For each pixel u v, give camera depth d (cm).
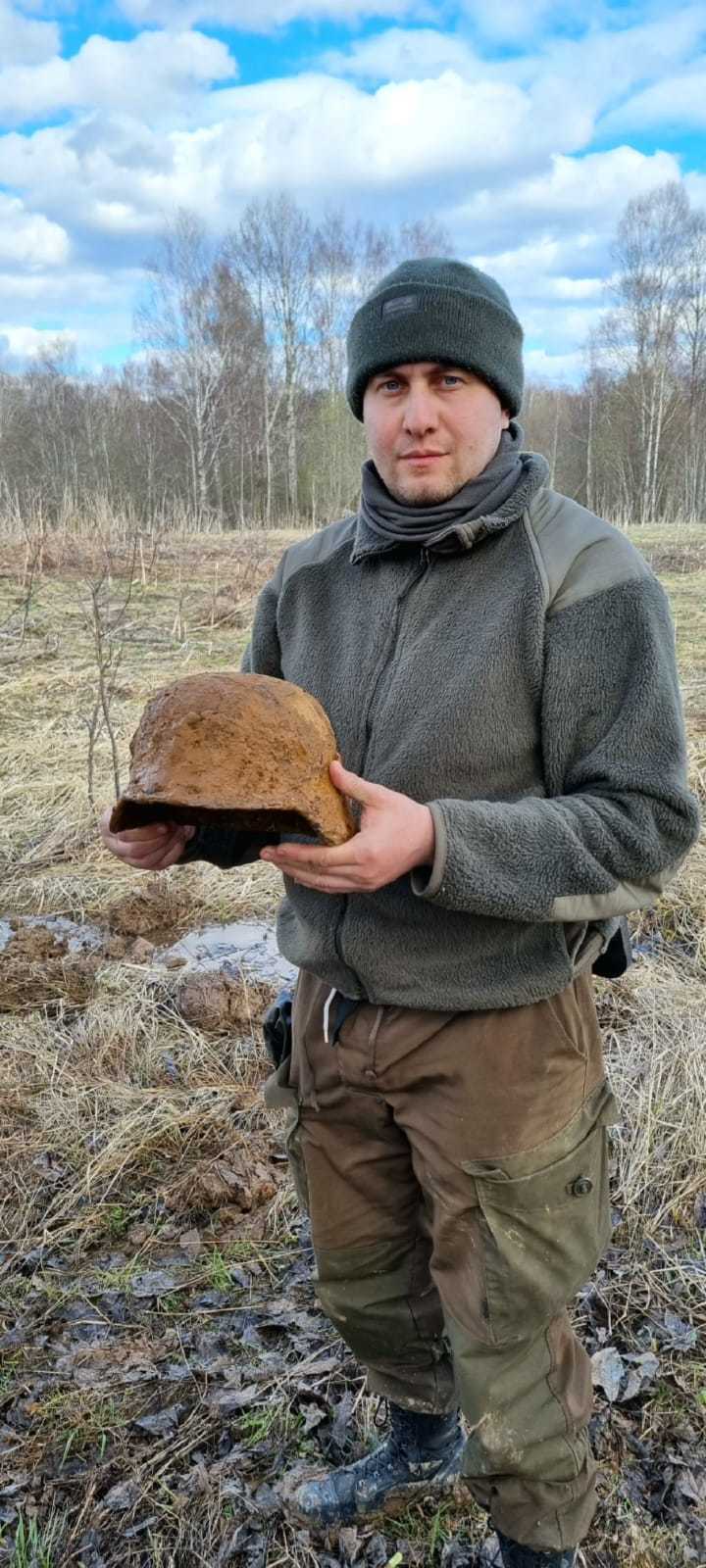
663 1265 253
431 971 146
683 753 137
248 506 4153
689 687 752
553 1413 153
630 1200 272
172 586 1211
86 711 694
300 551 178
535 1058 147
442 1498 198
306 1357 229
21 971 395
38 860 502
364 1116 161
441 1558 190
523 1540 156
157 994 379
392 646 152
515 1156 145
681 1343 230
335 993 159
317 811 128
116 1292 249
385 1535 194
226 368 4053
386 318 144
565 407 5488
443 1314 168
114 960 409
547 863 129
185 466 4256
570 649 138
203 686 139
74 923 444
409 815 127
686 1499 197
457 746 143
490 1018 147
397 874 129
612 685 137
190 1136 302
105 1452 209
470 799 145
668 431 4500
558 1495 155
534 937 145
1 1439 212
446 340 140
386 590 154
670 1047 331
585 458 4950
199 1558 190
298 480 4222
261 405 4300
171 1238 267
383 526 152
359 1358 181
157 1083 328
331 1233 171
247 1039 352
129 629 951
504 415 154
